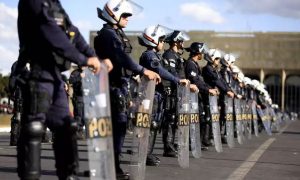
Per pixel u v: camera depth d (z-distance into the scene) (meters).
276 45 124.81
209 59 15.17
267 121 25.58
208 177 8.73
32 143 5.30
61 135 5.54
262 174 9.34
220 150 13.27
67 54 5.21
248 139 19.72
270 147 15.62
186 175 8.87
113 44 7.57
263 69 124.75
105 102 5.36
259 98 24.94
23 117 5.41
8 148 12.66
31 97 5.29
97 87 5.37
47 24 5.21
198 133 11.62
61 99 5.49
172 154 11.73
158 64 9.66
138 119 8.00
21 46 5.48
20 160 5.50
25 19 5.36
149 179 8.28
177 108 10.14
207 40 124.25
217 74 15.20
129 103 8.49
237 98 16.77
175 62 10.94
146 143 8.04
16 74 5.47
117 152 8.04
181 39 11.09
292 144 17.27
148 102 7.96
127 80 8.05
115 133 7.99
